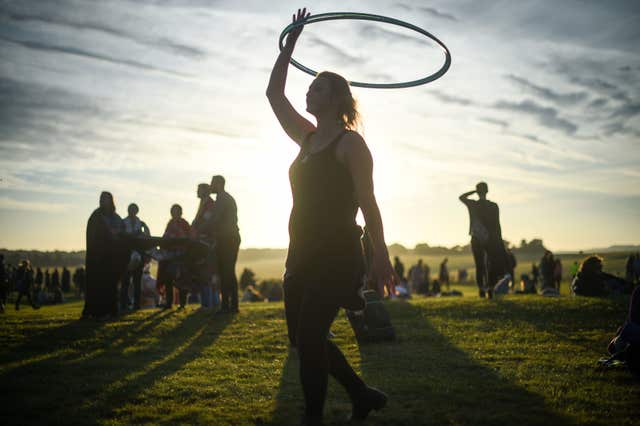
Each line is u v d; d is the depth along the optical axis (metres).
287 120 3.69
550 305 9.77
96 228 9.59
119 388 4.59
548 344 6.65
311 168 3.16
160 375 5.12
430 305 10.23
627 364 4.75
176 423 3.64
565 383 4.67
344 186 3.12
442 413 3.81
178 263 10.45
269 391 4.54
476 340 7.03
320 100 3.26
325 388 3.13
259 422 3.69
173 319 9.19
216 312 9.95
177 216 11.12
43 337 7.36
